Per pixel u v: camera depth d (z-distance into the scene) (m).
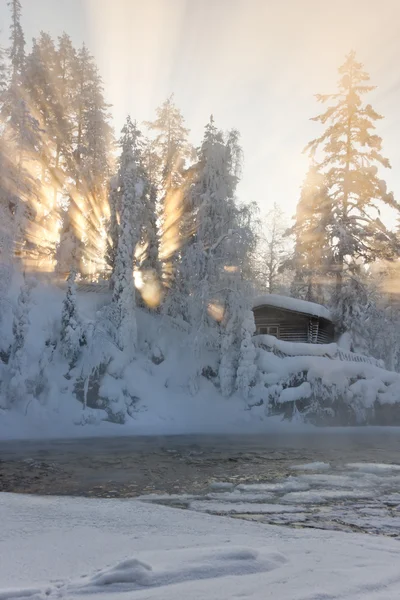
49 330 29.48
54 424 25.23
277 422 29.88
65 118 40.38
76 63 41.62
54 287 33.78
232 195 35.19
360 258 41.44
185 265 33.47
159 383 30.25
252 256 34.12
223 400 30.67
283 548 5.25
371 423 31.98
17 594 3.66
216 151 35.38
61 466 14.48
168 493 10.45
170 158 40.69
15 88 37.34
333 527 7.35
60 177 39.47
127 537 5.79
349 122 41.53
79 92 41.44
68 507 8.09
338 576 4.16
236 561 4.45
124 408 27.44
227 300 32.38
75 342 28.47
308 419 30.75
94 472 13.40
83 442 21.50
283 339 38.59
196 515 7.41
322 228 41.25
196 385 30.81
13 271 31.73
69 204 37.53
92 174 39.22
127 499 9.67
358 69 42.09
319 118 42.88
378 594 3.70
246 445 20.41
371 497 9.79
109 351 29.14
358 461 15.66
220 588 3.81
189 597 3.62
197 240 34.94
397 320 48.81
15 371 26.02
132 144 34.66
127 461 15.55
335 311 39.91
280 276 56.44
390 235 39.72
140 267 35.69
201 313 32.06
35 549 5.18
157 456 16.80
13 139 35.06
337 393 31.62
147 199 36.00
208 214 34.91
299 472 13.39
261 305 38.59
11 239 31.20
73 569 4.45
